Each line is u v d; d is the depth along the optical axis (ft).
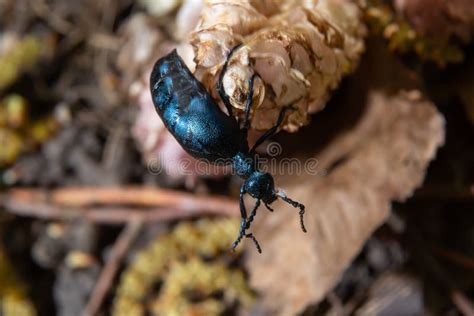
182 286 0.70
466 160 0.66
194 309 0.69
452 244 0.67
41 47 0.77
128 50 0.74
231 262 0.70
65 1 0.78
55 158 0.75
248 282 0.69
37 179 0.75
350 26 0.61
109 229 0.73
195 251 0.70
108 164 0.73
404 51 0.65
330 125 0.65
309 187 0.65
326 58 0.60
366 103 0.65
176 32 0.70
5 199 0.74
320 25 0.59
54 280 0.74
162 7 0.73
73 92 0.76
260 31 0.58
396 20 0.64
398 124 0.63
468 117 0.65
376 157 0.64
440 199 0.67
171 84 0.59
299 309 0.63
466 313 0.65
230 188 0.71
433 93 0.67
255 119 0.60
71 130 0.75
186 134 0.59
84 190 0.73
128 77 0.74
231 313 0.69
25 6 0.78
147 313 0.70
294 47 0.58
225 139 0.59
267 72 0.58
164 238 0.71
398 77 0.64
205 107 0.59
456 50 0.64
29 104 0.76
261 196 0.61
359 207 0.63
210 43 0.58
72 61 0.77
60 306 0.73
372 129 0.64
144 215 0.71
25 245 0.74
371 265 0.69
